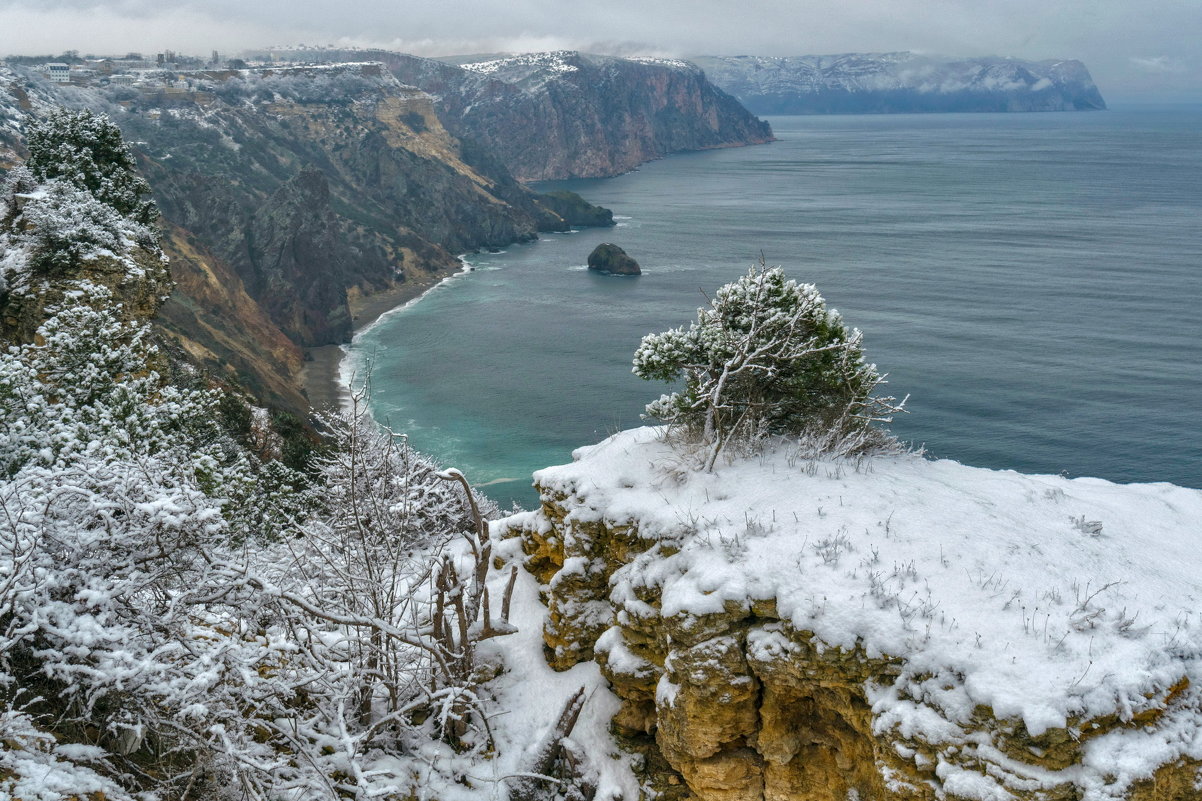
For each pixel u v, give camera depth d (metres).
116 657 9.53
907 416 82.25
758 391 17.30
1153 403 86.31
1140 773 9.56
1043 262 168.75
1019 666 10.34
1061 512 14.15
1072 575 11.91
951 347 107.12
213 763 10.17
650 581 13.38
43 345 33.25
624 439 17.70
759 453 16.17
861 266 166.88
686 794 13.32
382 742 13.31
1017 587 11.55
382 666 12.72
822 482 14.59
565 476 16.36
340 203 185.88
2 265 36.53
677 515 14.12
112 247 39.72
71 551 10.64
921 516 13.29
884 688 11.05
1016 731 9.88
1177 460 72.94
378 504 13.41
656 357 17.58
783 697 12.12
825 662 11.39
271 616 12.26
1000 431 78.94
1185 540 13.71
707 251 191.38
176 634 10.79
